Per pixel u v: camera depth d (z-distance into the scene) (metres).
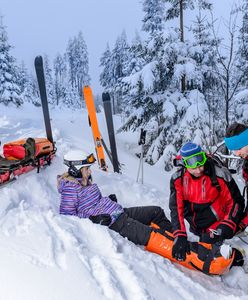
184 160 3.07
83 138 8.34
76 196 3.41
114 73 35.47
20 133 7.69
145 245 3.24
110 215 3.33
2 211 3.32
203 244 3.05
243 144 2.85
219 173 3.18
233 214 3.03
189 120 9.23
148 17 18.95
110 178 4.97
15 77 27.77
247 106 8.85
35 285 2.22
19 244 2.63
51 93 50.22
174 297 2.44
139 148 10.24
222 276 3.06
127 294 2.31
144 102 10.62
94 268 2.49
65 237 2.78
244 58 8.68
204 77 9.88
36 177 4.36
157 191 5.14
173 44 9.63
